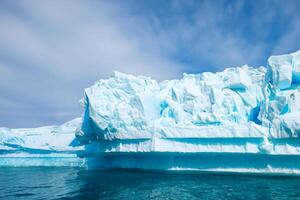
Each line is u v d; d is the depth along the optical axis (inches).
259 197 463.5
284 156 672.4
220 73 979.3
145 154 853.8
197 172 778.2
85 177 806.5
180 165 808.3
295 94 681.6
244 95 830.5
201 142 737.0
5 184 721.6
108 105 908.6
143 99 855.1
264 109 729.0
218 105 797.9
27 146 1411.2
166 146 762.8
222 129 708.0
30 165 1390.3
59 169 1159.0
